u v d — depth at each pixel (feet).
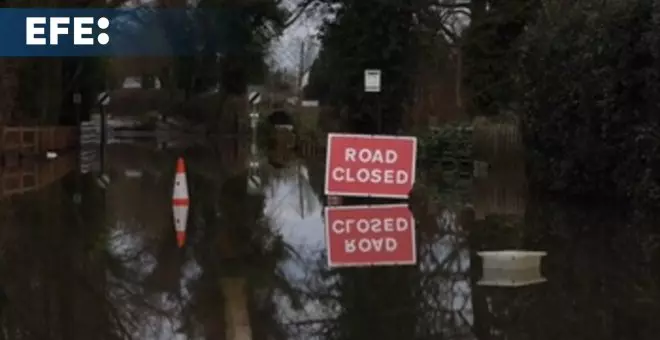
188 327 21.21
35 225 40.01
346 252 31.78
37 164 81.35
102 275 28.02
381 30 80.38
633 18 41.55
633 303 22.93
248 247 33.30
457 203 48.47
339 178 47.60
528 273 27.27
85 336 20.44
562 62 49.16
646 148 39.99
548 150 53.11
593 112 45.52
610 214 42.70
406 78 81.25
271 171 77.20
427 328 20.54
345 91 82.17
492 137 72.69
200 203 49.52
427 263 29.17
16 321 21.84
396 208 45.50
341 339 19.81
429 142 75.87
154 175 70.33
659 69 39.27
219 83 139.85
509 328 20.44
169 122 157.99
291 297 24.27
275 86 141.90
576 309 22.20
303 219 41.68
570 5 51.42
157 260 30.66
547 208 45.83
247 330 20.83
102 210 46.09
